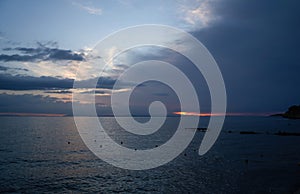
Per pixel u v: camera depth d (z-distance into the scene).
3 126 153.25
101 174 38.34
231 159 49.84
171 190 31.09
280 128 135.25
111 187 32.16
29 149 61.84
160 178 36.31
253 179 35.38
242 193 29.92
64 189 31.25
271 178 35.88
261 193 29.89
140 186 32.56
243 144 72.06
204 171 40.12
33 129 130.25
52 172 39.28
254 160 48.69
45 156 52.66
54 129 131.88
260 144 71.69
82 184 33.28
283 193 29.94
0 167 42.34
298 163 45.47
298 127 142.75
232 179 35.50
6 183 33.38
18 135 97.50
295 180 34.84
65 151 59.41
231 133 106.69
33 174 37.97
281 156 52.62
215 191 30.67
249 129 130.50
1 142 75.19
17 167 42.38
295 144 71.31
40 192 30.11
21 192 30.06
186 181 34.66
